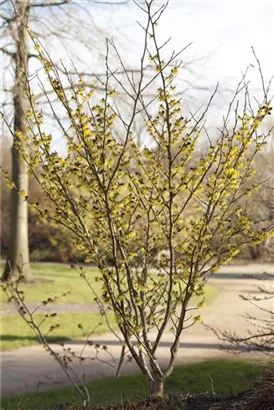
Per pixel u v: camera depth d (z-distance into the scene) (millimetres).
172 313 4953
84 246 4973
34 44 4816
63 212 4906
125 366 9461
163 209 4969
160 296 5223
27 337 11984
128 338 5145
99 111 4695
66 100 4633
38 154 4844
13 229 20859
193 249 4766
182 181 4719
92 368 9336
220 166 4699
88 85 15438
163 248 5629
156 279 11102
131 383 8008
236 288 21312
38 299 17609
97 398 7090
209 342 11227
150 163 4922
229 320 14008
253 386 5203
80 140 4719
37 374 8922
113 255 4750
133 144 4969
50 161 4730
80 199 5078
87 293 19266
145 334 5125
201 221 4895
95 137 4680
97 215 4832
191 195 4727
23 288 19641
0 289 18641
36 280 21000
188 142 4652
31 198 21891
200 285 4855
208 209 4770
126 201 4895
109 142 4641
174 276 4914
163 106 4707
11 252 20891
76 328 13070
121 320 4832
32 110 4875
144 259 5477
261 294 19250
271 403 4613
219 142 4766
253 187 4965
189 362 9320
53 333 12438
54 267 26984
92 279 22891
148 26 4574
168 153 4602
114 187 4816
